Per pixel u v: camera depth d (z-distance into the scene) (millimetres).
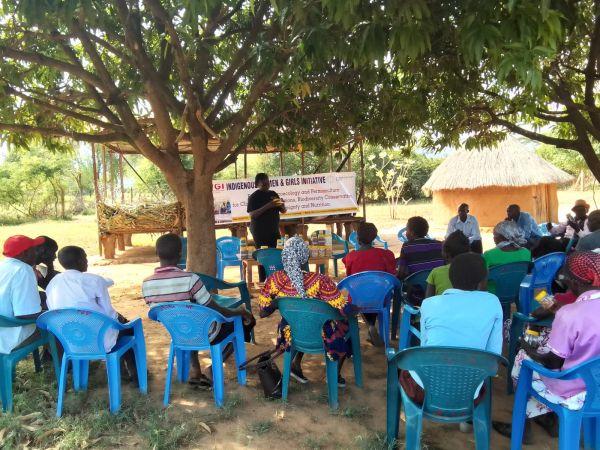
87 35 4871
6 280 3805
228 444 3387
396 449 3266
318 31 3268
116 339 3879
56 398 4012
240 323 4223
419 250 5109
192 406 3908
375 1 3088
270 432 3529
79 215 31297
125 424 3633
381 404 3939
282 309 3881
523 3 2705
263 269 7262
